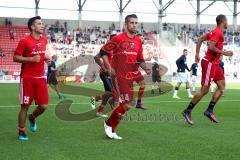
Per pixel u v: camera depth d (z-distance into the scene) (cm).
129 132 823
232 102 1491
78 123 938
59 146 681
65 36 3847
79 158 598
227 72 3506
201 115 1095
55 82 1616
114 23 4306
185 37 3881
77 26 4225
